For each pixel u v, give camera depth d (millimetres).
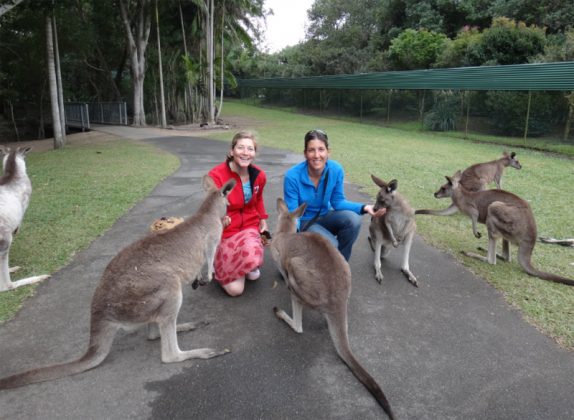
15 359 2842
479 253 4750
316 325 3273
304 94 29656
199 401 2488
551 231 5426
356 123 22422
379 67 27531
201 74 21891
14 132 23547
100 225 5375
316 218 4004
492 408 2449
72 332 3139
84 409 2430
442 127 17672
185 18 23156
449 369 2777
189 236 2857
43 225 5379
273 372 2736
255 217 3857
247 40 22766
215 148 12984
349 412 2420
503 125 15125
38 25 18578
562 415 2402
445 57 21875
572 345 3021
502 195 4680
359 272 4219
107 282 2506
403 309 3521
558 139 13273
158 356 2893
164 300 2588
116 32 24281
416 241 5113
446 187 5645
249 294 3729
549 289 3854
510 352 2951
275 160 10695
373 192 7316
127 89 28250
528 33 18797
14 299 3564
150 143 14391
